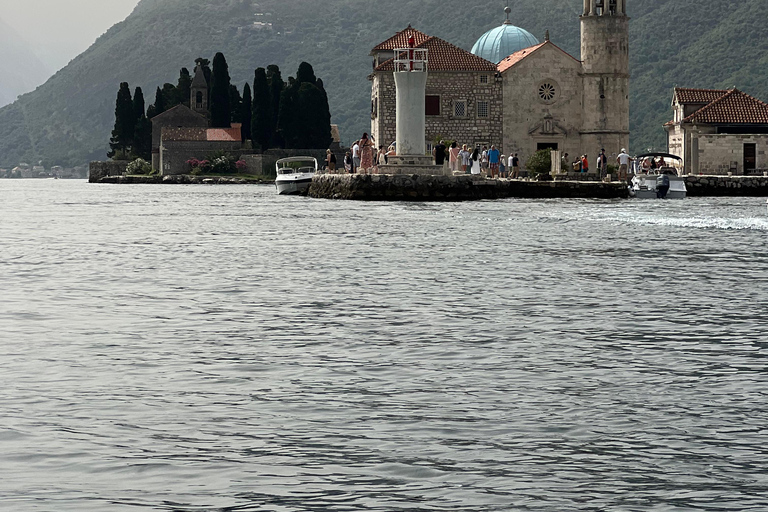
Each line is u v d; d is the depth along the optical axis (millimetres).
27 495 10367
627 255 36156
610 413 13492
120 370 16172
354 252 37594
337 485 10703
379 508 10055
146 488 10609
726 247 39469
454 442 12180
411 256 35844
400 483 10766
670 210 66000
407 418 13250
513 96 122062
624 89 120500
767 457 11586
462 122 121875
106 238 46094
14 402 14016
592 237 44219
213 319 21531
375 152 91688
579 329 20203
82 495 10375
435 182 80625
